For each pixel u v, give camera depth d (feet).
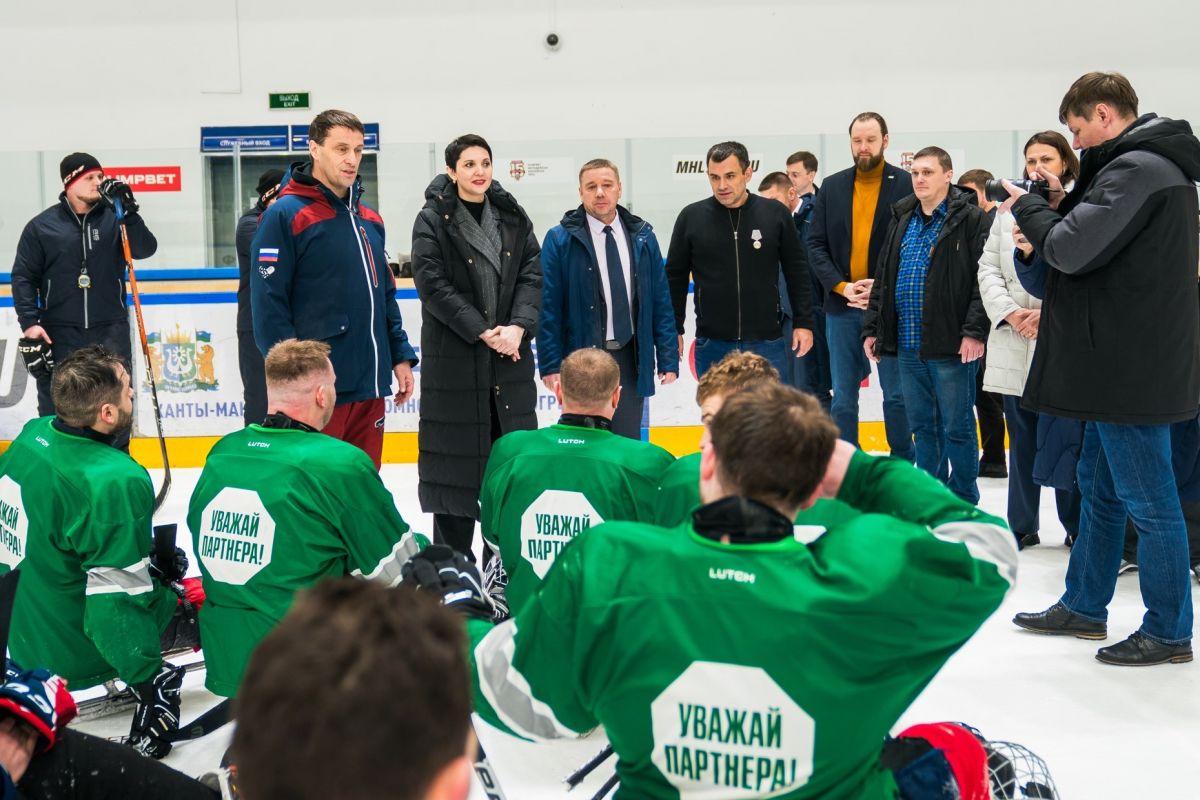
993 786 5.77
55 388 8.43
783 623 4.33
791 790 4.46
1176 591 10.24
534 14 33.58
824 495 5.21
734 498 4.49
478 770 5.90
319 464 8.00
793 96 33.83
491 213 12.62
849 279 17.57
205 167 33.45
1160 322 9.69
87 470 8.30
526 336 12.66
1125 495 10.25
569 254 13.62
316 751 2.35
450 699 2.51
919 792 5.10
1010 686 9.92
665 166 32.96
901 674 4.46
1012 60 33.68
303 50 33.53
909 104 33.83
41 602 8.55
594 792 7.89
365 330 11.87
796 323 16.25
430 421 12.53
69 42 33.32
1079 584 11.22
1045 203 10.11
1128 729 8.93
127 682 8.45
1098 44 33.63
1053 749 8.57
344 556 8.24
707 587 4.41
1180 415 9.87
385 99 33.76
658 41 33.68
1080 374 9.98
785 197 20.26
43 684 5.32
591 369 8.66
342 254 11.66
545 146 33.19
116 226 17.72
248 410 17.62
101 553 8.25
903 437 16.92
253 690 2.44
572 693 4.65
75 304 17.56
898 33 33.63
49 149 33.71
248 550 8.02
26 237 17.39
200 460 22.02
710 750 4.44
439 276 12.22
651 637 4.41
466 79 33.76
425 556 5.24
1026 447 14.61
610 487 8.43
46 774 5.33
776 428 4.47
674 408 22.43
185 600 10.10
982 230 14.78
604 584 4.49
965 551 4.45
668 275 16.08
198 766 8.41
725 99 33.86
